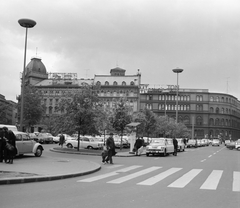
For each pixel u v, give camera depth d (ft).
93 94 113.29
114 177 44.09
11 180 36.22
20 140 70.18
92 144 127.54
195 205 26.81
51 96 326.44
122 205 26.23
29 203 26.40
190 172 51.34
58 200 27.78
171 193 32.01
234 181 41.83
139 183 38.50
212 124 413.80
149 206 26.08
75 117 107.45
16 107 173.06
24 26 99.50
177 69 163.84
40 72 344.90
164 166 61.87
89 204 26.40
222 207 26.32
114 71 368.07
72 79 345.92
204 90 413.59
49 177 39.86
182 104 406.00
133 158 86.63
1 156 57.00
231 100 440.86
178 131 239.30
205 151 144.36
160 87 420.36
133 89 336.70
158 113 403.95
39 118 177.47
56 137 184.03
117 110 134.51
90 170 48.75
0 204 25.91
